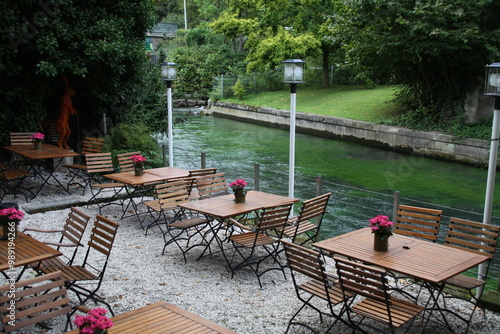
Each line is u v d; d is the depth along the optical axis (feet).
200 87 112.88
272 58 85.51
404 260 13.21
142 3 36.55
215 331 10.14
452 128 51.65
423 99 57.77
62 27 31.07
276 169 44.32
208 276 17.69
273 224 17.63
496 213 31.71
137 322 10.50
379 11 51.44
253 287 16.79
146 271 17.99
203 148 55.98
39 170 31.58
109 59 32.55
